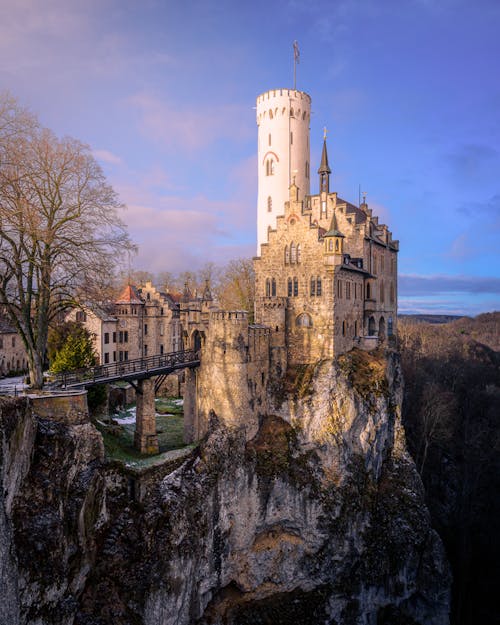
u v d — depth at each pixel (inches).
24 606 933.2
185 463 1536.7
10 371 2608.3
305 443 1850.4
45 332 1393.9
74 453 1181.1
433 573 1861.5
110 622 1175.0
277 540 1720.0
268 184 2851.9
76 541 1127.0
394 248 2795.3
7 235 1254.3
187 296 3553.2
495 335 7091.5
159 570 1305.4
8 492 934.4
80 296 1407.5
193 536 1433.3
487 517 2411.4
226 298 3484.3
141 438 1565.0
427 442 2514.8
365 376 2046.0
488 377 4037.9
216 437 1663.4
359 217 2469.2
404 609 1835.6
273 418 1908.2
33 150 1240.8
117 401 2214.6
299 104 2805.1
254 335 1808.6
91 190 1338.6
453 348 4842.5
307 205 2485.2
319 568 1700.3
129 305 2822.3
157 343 2974.9
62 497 1104.2
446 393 3090.6
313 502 1731.1
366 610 1720.0
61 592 1042.7
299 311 2069.4
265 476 1701.5
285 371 2021.4
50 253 1302.9
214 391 1723.7
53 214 1306.6
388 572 1768.0
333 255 1963.6
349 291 2170.3
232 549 1620.3
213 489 1556.3
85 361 1707.7
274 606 1622.8
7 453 926.4
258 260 2201.0
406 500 1951.3
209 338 1753.2
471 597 2075.5
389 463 2086.6
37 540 992.9
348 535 1736.0
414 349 4362.7
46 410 1162.6
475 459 2571.4
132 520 1327.5
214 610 1544.0
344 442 1846.7
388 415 2062.0
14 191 1208.8
